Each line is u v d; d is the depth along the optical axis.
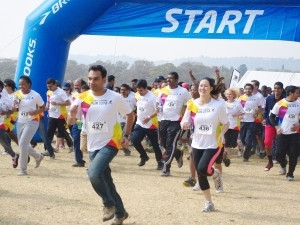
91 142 5.68
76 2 13.81
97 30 14.25
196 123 6.70
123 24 14.09
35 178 8.94
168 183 8.90
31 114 8.97
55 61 14.23
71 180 8.86
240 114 11.63
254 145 13.86
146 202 7.24
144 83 10.30
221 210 6.86
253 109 12.50
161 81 13.95
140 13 14.05
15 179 8.77
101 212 6.50
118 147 5.69
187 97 9.61
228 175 10.22
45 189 7.96
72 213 6.43
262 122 12.29
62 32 14.12
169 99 9.66
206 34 13.59
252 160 12.78
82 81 11.95
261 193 8.30
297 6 13.10
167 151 9.70
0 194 7.50
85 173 9.67
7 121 9.61
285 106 9.59
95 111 5.63
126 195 7.73
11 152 9.88
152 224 6.01
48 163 10.83
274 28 13.13
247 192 8.33
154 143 10.47
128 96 12.49
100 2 13.83
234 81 16.83
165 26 13.85
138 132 10.51
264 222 6.30
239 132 12.41
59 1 13.90
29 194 7.54
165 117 9.70
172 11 13.83
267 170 10.96
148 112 10.34
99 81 5.64
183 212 6.67
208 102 6.69
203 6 13.67
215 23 13.53
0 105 9.20
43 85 14.17
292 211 6.98
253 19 13.31
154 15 13.97
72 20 13.98
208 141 6.65
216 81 6.88
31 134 9.14
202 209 6.75
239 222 6.24
